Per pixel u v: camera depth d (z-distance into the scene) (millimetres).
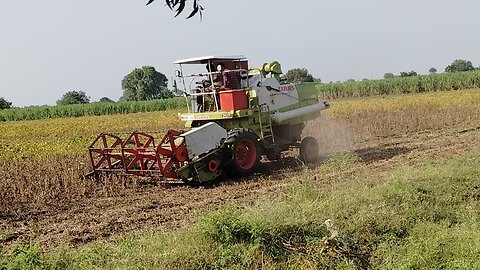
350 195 8227
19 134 28188
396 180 8719
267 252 6461
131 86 76688
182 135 11391
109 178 12023
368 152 15531
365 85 51562
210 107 13109
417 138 18141
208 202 10031
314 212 7473
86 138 22391
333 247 6422
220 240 6664
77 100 68812
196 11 3006
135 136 11945
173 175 11328
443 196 8172
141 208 9836
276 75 13859
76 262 6242
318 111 14734
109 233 8367
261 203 8016
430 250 6434
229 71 12609
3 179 12664
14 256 6133
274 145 13297
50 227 8891
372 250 6785
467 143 16016
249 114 12641
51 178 12297
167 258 6176
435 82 50250
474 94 35375
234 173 12156
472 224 7160
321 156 15188
